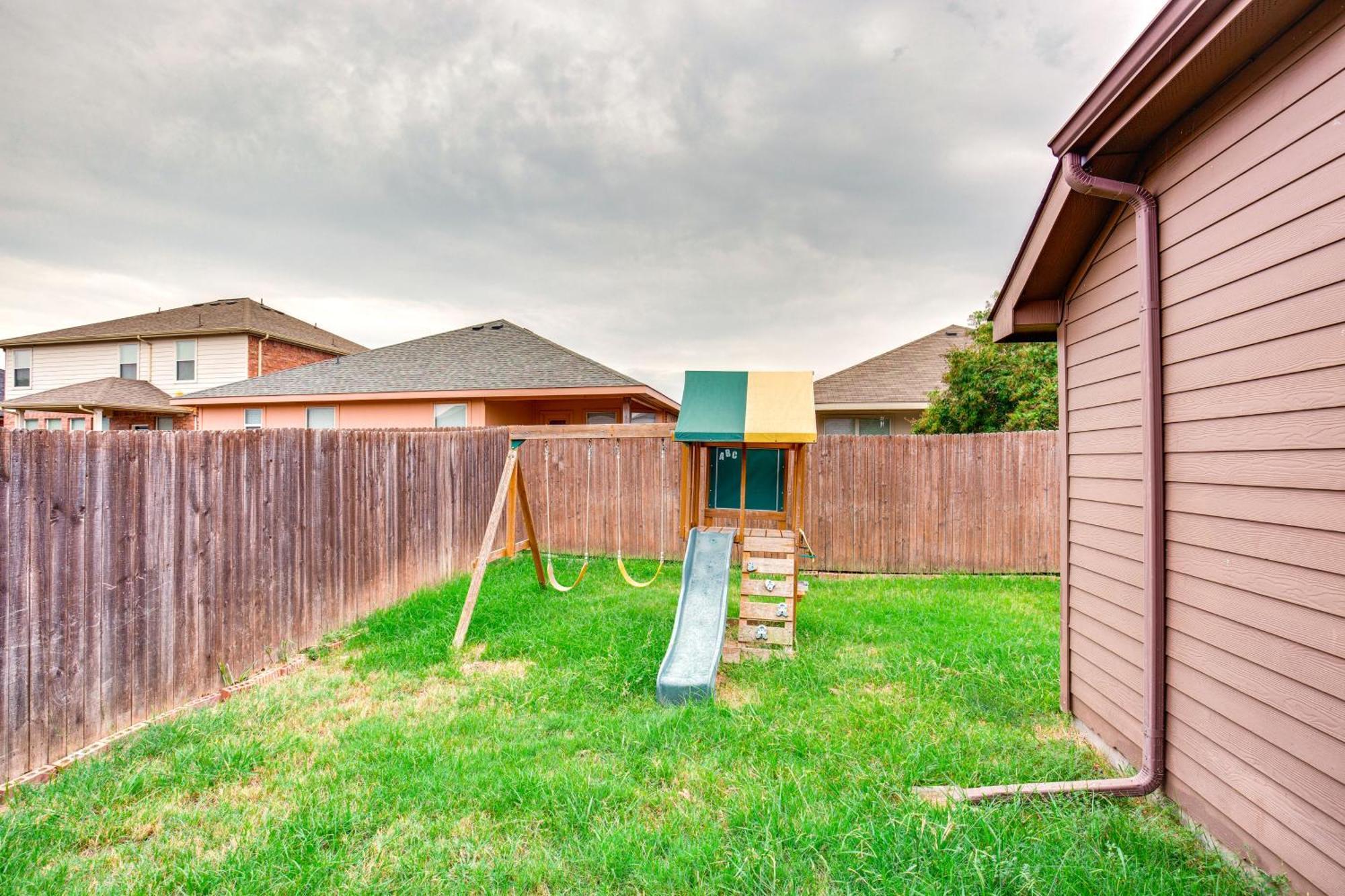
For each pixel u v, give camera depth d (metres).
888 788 2.84
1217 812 2.46
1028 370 10.80
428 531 7.29
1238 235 2.34
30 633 3.06
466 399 12.48
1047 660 4.64
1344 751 1.89
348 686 4.32
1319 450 1.99
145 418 18.50
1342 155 1.90
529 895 2.19
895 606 6.43
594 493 9.98
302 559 5.18
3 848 2.33
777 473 6.76
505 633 5.48
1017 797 2.68
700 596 5.44
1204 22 2.16
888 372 16.11
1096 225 3.41
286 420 13.73
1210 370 2.51
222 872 2.23
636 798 2.80
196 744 3.31
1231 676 2.39
